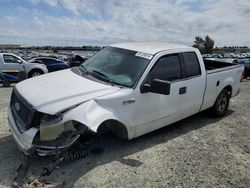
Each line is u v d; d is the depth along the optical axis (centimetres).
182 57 507
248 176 395
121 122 406
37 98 361
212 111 632
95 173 370
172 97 480
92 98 377
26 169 365
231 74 647
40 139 340
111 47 526
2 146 432
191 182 368
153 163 409
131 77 433
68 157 386
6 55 1284
